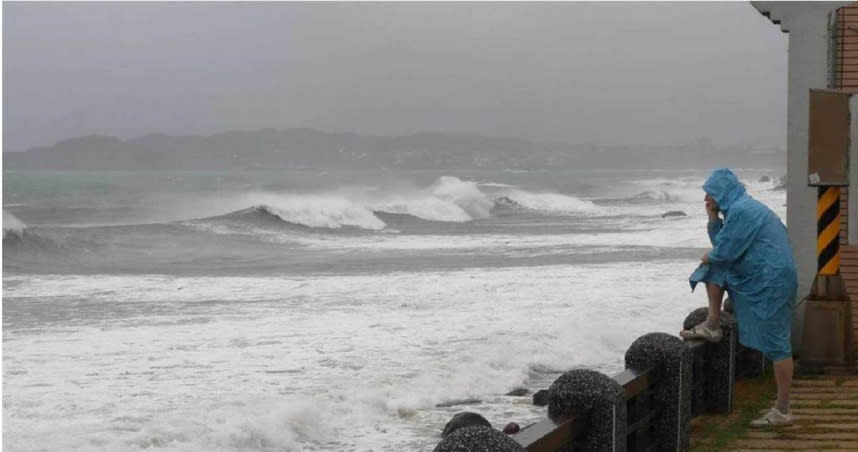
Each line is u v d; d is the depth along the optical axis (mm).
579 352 13523
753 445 6820
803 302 9523
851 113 8539
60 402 10141
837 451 6613
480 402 10734
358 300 19125
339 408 10008
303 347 13586
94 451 8258
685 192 88000
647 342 6465
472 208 61062
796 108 9539
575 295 19141
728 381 7785
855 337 9602
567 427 4730
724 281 7320
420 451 8609
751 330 7195
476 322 15680
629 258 29078
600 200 85438
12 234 31781
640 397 6234
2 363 12562
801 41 9477
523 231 45688
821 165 8656
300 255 33719
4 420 9273
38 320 16938
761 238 7059
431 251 34156
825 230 8922
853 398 8117
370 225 47844
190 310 18062
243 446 8695
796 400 8109
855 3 9406
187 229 40562
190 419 9234
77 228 37500
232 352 13305
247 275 25328
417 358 12570
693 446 6820
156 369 12164
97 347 13898
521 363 12641
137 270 27656
